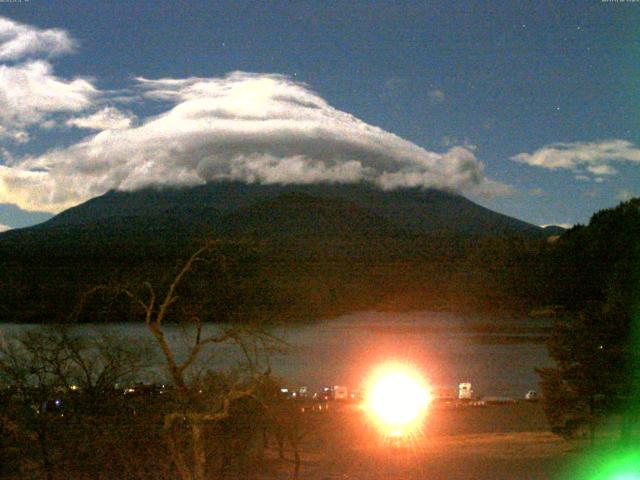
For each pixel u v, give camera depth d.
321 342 102.00
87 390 24.84
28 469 24.61
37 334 25.19
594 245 113.88
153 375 25.28
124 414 24.53
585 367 36.59
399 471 31.36
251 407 26.31
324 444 40.16
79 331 24.69
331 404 58.28
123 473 24.62
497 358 99.88
